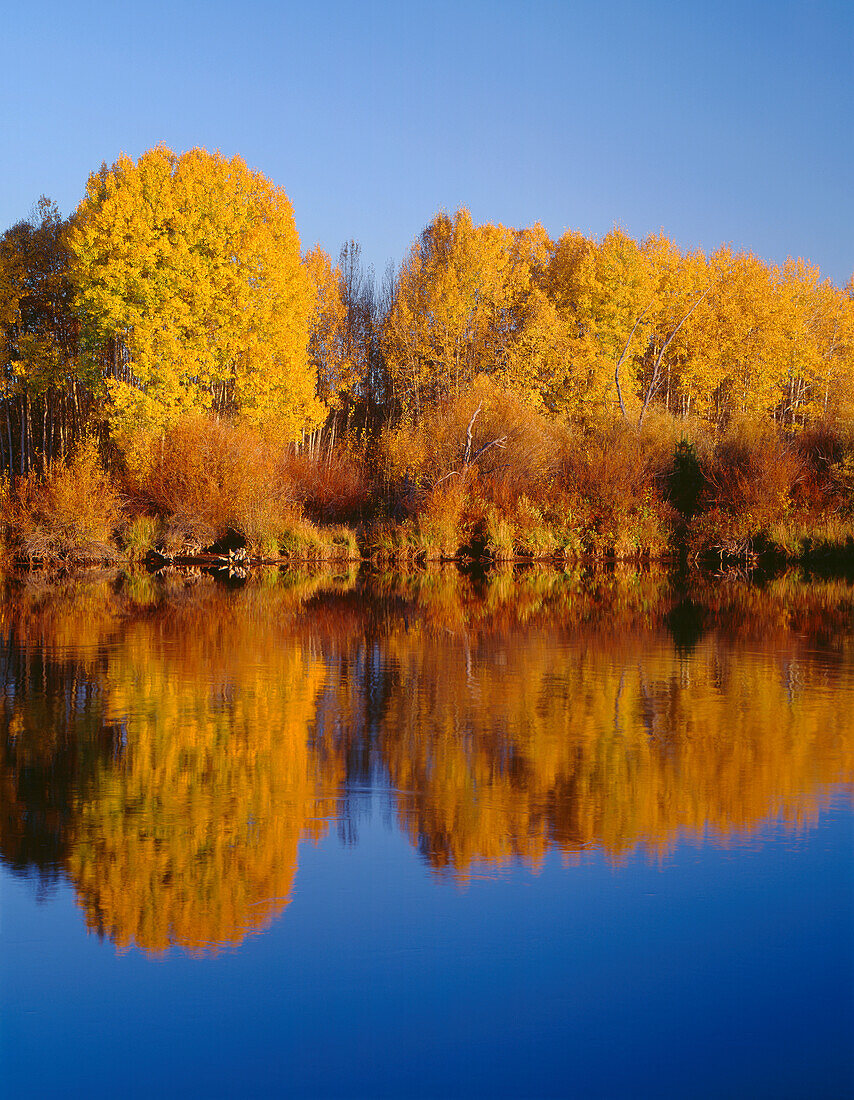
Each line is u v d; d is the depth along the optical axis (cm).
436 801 759
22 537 2812
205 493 2956
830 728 986
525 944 538
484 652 1445
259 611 1914
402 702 1100
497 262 4619
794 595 2278
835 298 5581
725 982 499
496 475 3372
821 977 504
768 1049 446
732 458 3347
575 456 3425
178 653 1410
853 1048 446
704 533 3108
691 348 4959
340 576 2697
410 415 4359
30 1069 427
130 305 3222
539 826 710
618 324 4697
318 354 4912
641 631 1673
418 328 4459
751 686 1200
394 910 575
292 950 531
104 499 2886
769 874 625
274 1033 457
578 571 2897
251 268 3472
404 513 3366
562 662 1363
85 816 727
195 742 924
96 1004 478
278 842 678
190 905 582
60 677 1227
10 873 625
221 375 3406
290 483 3269
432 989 493
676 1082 422
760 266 5125
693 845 673
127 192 3250
